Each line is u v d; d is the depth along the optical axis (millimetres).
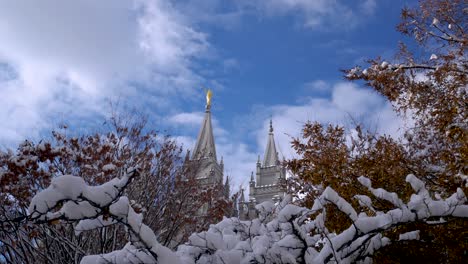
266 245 5488
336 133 10484
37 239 12516
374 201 8867
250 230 6246
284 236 5664
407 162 9312
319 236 6535
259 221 6398
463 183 7945
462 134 8406
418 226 7688
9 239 11234
